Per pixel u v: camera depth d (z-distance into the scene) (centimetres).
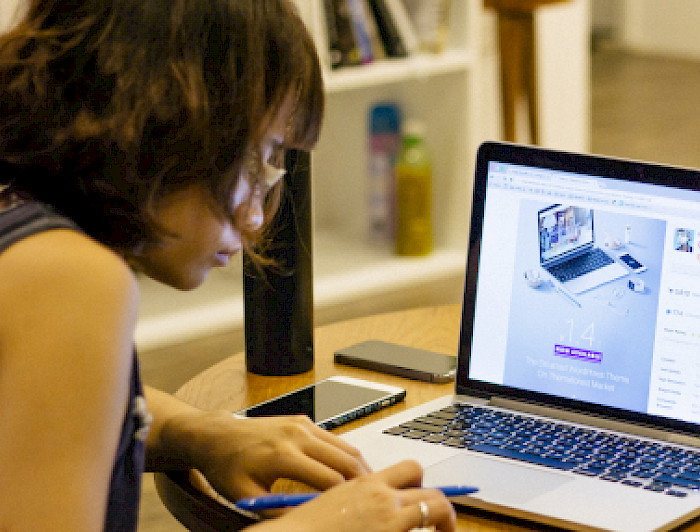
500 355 111
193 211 78
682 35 828
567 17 375
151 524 210
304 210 121
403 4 290
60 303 68
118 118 73
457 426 105
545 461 96
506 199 111
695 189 102
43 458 67
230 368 128
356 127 304
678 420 102
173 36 74
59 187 76
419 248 295
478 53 290
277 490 94
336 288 272
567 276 108
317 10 258
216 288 278
